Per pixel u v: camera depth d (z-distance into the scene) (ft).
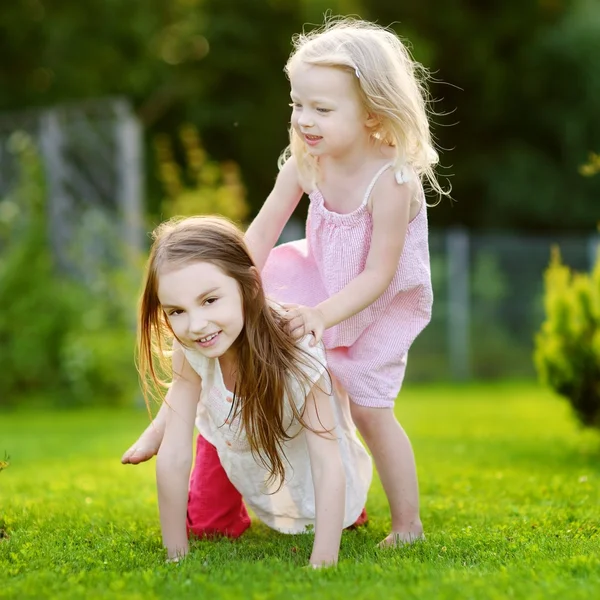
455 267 66.23
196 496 16.79
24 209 52.16
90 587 12.66
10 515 18.02
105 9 85.76
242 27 91.09
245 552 15.07
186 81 91.50
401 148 15.67
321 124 15.25
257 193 96.63
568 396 31.14
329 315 15.12
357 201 16.01
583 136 97.04
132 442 33.40
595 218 96.63
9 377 50.16
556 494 20.81
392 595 11.64
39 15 85.61
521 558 13.99
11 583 12.89
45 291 51.06
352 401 16.46
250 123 93.35
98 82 88.43
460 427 39.19
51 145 51.83
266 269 17.30
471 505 19.61
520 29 97.66
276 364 14.37
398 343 16.55
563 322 30.89
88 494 21.24
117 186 49.93
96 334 50.37
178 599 11.85
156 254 14.25
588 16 99.19
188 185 90.84
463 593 11.65
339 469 14.49
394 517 16.58
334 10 91.04
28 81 88.53
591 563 13.21
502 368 66.85
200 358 14.85
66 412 48.32
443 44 96.68
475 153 100.32
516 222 98.22
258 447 14.93
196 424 16.40
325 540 14.11
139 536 16.26
